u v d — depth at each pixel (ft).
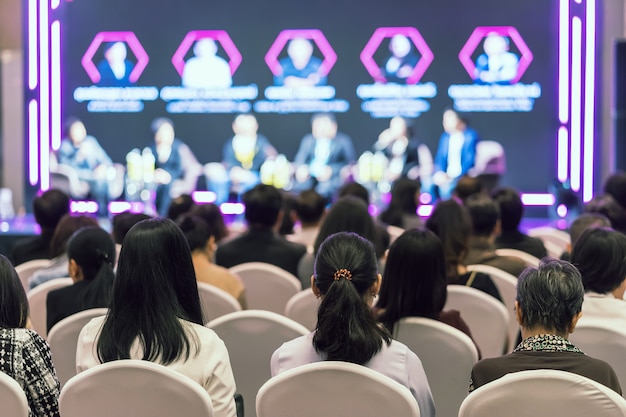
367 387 8.77
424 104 40.96
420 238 11.68
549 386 8.29
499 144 40.65
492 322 14.26
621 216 20.61
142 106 42.04
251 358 12.59
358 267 9.79
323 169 40.96
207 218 20.63
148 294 9.43
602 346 11.40
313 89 41.42
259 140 41.63
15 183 45.55
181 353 9.38
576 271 9.46
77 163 41.73
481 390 8.52
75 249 13.55
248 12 41.57
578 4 39.65
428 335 11.59
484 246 17.13
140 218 17.72
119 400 8.92
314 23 41.34
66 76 42.11
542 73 40.27
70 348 12.60
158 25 41.91
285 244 18.85
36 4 41.57
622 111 38.22
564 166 40.14
